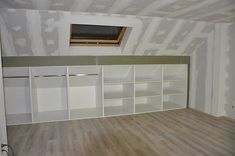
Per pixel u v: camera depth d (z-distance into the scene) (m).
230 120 3.58
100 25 3.03
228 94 3.66
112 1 2.17
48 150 2.50
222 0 2.17
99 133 3.04
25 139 2.83
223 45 3.57
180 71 4.49
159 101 4.20
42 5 2.27
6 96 3.70
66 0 2.11
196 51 4.16
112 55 3.69
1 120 1.76
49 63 3.39
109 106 4.36
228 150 2.47
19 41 2.98
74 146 2.61
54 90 3.96
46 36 2.96
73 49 3.47
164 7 2.44
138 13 2.75
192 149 2.51
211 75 3.80
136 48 3.69
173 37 3.59
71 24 2.92
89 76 3.92
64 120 3.60
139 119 3.68
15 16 2.51
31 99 3.39
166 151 2.46
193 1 2.19
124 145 2.63
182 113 4.04
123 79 4.14
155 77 4.38
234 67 3.49
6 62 3.21
